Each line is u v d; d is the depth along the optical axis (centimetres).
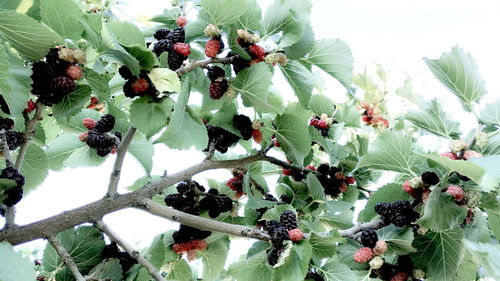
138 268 85
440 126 91
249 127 93
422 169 89
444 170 87
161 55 83
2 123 80
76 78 79
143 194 85
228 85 89
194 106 101
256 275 93
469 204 83
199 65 86
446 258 89
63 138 96
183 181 94
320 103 108
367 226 89
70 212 80
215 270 100
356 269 90
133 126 82
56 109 81
